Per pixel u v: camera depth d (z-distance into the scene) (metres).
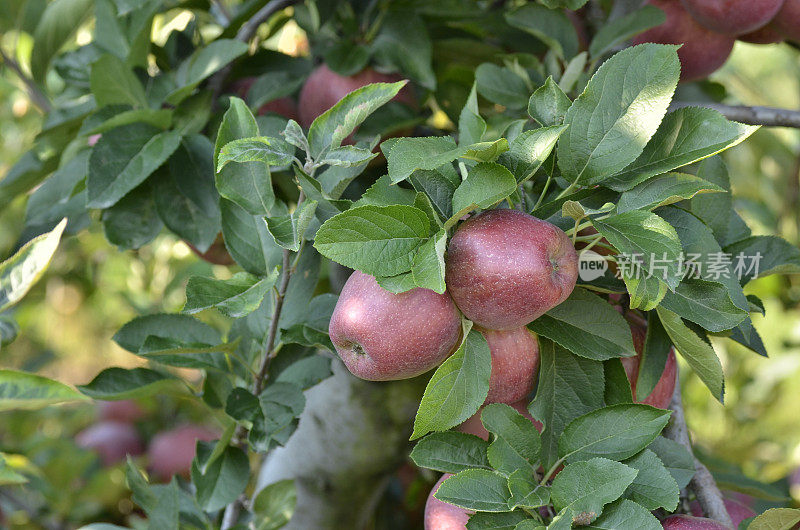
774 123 1.06
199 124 1.10
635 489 0.88
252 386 1.00
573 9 1.05
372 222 0.84
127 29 1.16
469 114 0.93
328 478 1.16
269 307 1.01
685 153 0.90
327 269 1.34
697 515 0.99
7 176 1.19
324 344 0.96
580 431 0.90
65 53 1.16
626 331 0.91
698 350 0.91
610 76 0.90
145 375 1.01
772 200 1.86
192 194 1.08
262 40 1.22
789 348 1.89
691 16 1.11
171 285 1.75
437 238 0.84
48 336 2.60
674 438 1.00
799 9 1.10
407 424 1.12
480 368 0.87
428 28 1.21
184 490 1.11
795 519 0.90
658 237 0.85
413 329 0.86
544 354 0.92
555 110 0.92
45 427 2.07
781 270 0.98
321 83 1.14
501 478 0.88
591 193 0.92
